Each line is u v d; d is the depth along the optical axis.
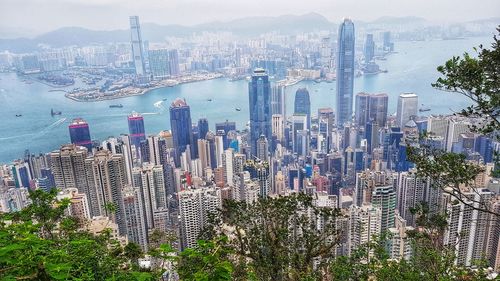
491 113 7.29
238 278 7.91
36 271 3.36
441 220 10.92
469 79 7.04
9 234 3.71
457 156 8.62
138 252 8.88
